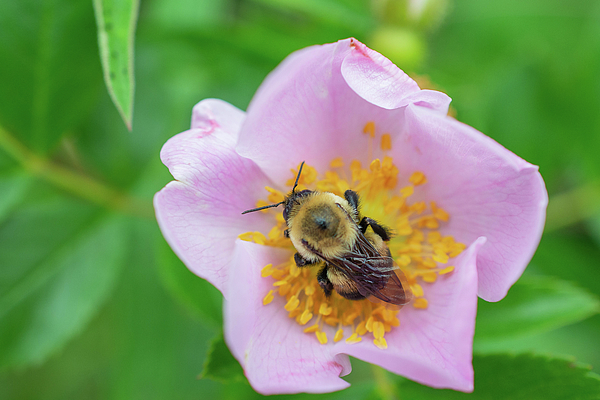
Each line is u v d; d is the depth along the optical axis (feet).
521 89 0.63
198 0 0.64
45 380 0.66
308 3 0.62
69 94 0.58
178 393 0.61
